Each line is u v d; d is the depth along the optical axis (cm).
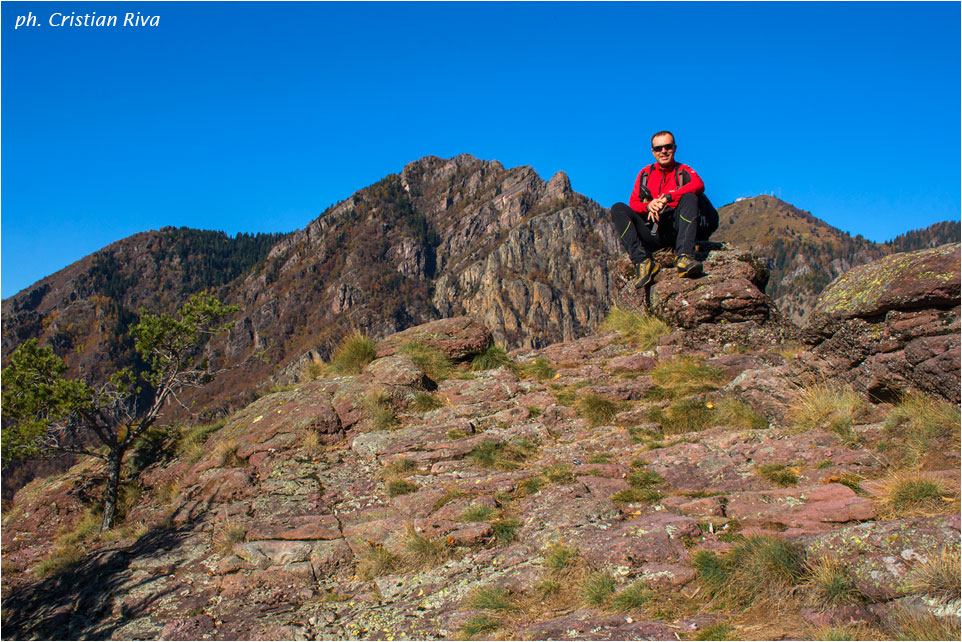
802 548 410
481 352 1165
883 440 598
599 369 1041
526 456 768
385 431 881
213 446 930
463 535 567
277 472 807
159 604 564
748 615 379
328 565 586
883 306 645
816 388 719
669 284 1105
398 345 1164
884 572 371
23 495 970
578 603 433
